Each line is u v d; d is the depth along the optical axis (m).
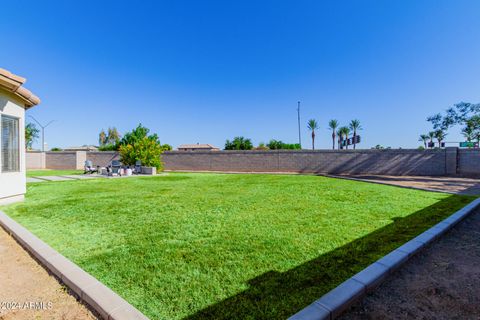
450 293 2.51
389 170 18.89
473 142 18.91
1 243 4.06
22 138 7.44
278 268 3.02
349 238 4.05
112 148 32.97
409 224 4.83
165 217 5.44
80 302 2.46
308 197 7.98
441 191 9.15
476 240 4.02
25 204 6.92
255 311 2.21
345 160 20.14
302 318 2.02
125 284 2.69
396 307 2.29
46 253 3.39
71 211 6.04
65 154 27.98
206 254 3.45
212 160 24.00
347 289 2.40
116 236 4.21
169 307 2.29
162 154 25.50
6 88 6.67
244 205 6.70
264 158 22.53
